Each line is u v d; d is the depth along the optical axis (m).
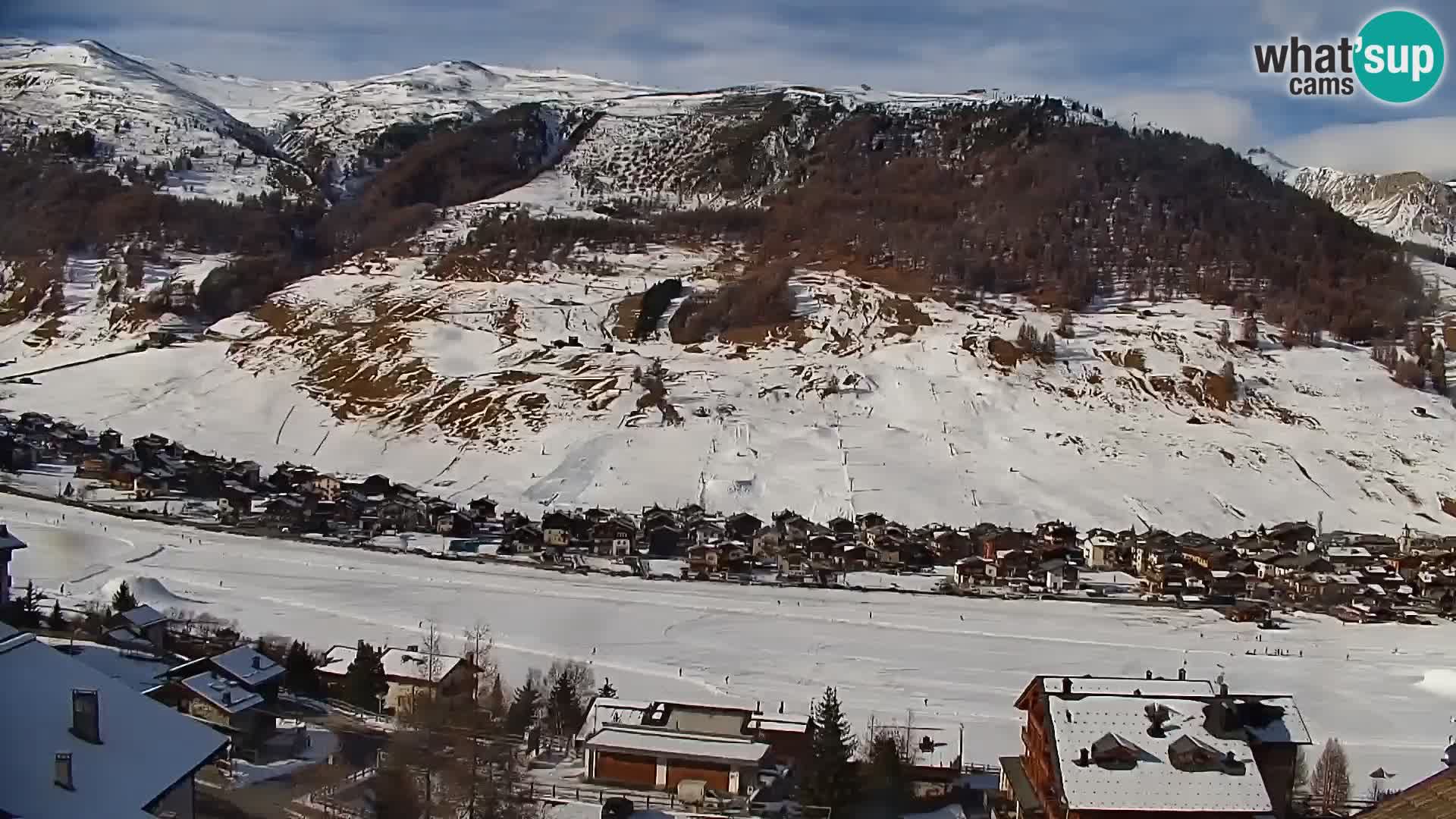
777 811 42.56
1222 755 38.69
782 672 63.22
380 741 46.03
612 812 40.81
